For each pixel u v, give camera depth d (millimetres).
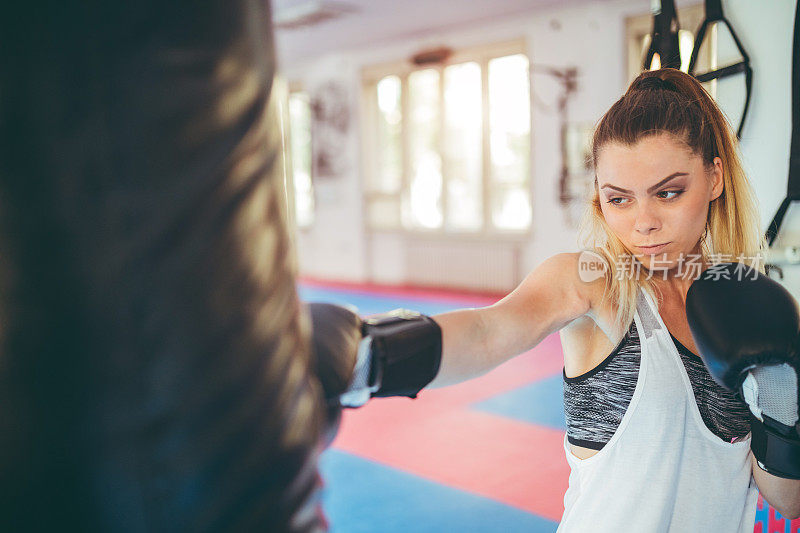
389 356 678
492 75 8000
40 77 375
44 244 385
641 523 854
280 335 446
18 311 392
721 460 877
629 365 863
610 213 841
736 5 1391
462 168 8508
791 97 1310
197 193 399
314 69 9961
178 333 399
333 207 10000
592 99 7035
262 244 434
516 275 7941
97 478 404
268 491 434
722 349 742
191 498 410
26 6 371
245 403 422
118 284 388
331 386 595
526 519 2648
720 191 877
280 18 7516
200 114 399
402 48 8773
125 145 383
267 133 443
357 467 3213
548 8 7203
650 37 1335
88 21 375
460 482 3010
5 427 403
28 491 407
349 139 9609
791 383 789
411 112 8930
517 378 4641
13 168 380
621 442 861
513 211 8055
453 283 8617
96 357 392
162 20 385
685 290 934
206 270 405
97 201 383
